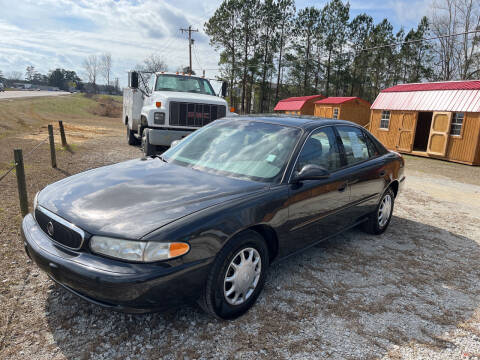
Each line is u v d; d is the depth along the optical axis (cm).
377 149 476
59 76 17538
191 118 991
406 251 442
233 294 273
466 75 3672
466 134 1495
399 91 1916
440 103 1612
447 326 288
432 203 728
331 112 2777
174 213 247
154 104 1023
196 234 238
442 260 422
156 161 371
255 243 281
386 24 5153
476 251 461
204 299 255
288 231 314
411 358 247
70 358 227
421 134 2152
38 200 290
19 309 273
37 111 3225
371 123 2053
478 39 3475
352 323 283
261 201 284
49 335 248
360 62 5216
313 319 285
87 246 234
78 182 309
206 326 266
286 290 327
